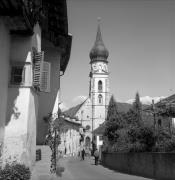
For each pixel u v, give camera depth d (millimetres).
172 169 17719
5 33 10945
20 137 11250
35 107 12891
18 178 9773
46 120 17500
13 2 9898
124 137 30391
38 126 17656
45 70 14422
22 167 10188
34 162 13047
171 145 19578
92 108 113125
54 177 14391
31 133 12117
